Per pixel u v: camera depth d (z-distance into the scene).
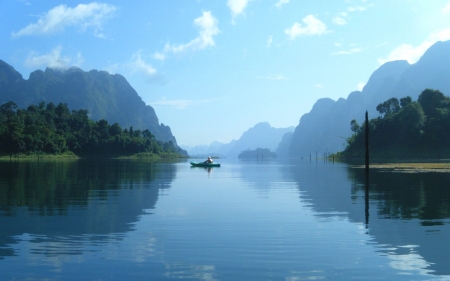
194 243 13.59
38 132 182.88
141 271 10.80
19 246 13.12
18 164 94.00
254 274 10.62
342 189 32.03
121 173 56.84
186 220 17.67
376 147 179.38
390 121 178.75
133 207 21.48
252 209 20.97
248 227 16.19
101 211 20.02
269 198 26.06
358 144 191.88
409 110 169.25
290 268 11.08
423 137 163.00
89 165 93.75
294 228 15.98
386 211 20.02
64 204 22.47
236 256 12.14
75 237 14.36
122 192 29.23
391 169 66.25
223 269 10.98
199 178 47.97
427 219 17.78
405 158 161.75
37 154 173.12
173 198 25.83
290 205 22.44
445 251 12.62
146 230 15.56
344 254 12.34
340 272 10.77
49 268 11.01
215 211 20.22
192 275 10.54
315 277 10.41
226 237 14.45
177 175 54.59
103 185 35.12
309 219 17.94
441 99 189.12
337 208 21.20
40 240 13.89
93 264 11.35
